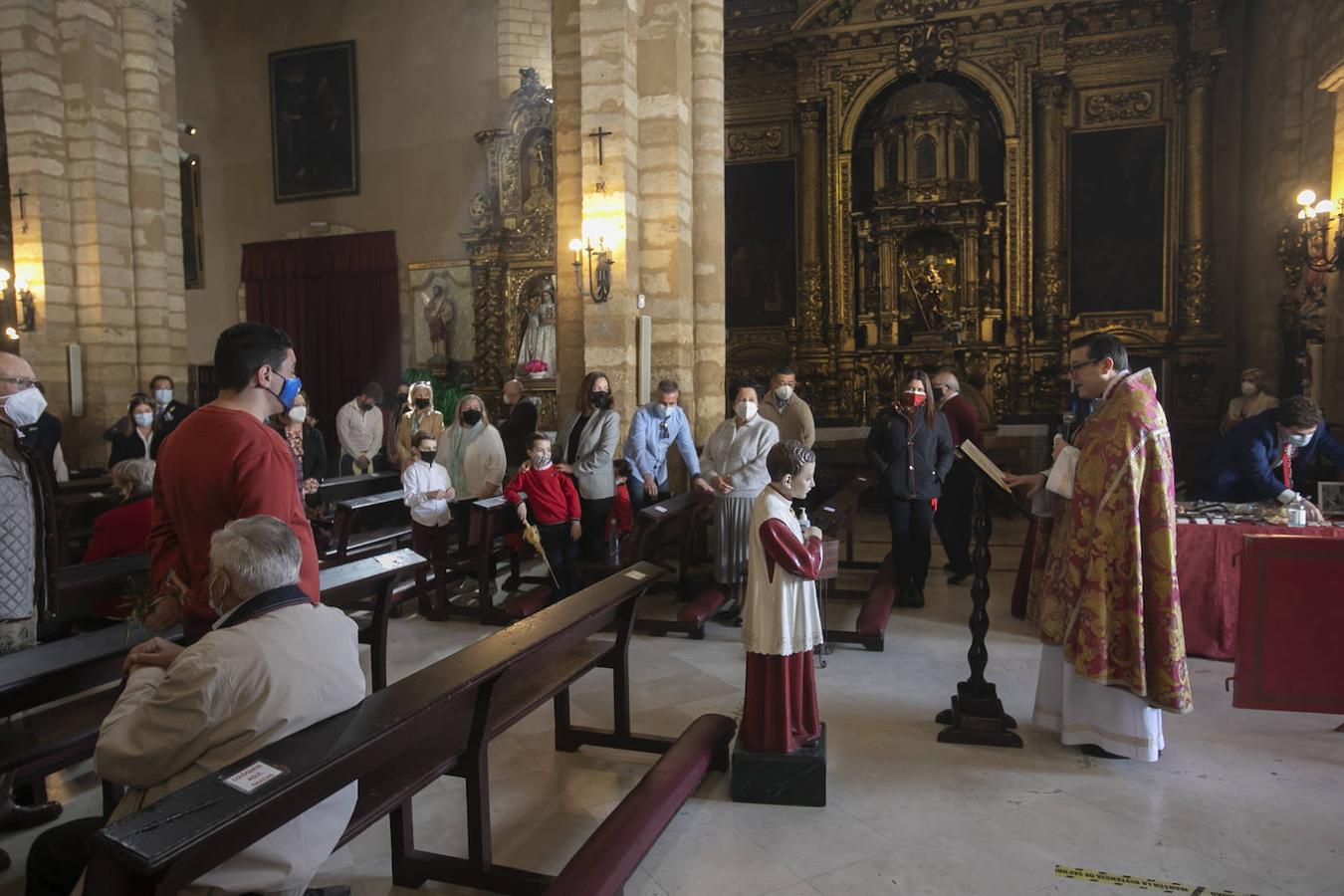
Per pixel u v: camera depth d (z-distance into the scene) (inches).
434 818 134.6
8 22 429.4
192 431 102.4
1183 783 142.9
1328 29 407.5
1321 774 146.0
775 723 136.4
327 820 85.5
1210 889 112.0
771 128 607.2
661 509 232.8
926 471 253.8
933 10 558.9
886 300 575.5
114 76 457.7
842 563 313.4
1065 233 558.6
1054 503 163.8
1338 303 362.0
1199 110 531.5
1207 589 208.2
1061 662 159.3
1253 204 511.2
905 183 563.8
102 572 181.8
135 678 86.8
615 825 111.5
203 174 701.9
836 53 580.4
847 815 132.5
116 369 458.0
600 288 307.3
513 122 608.7
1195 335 533.6
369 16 666.2
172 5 498.9
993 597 271.3
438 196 652.7
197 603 100.9
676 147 317.4
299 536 102.9
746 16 609.0
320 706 84.1
